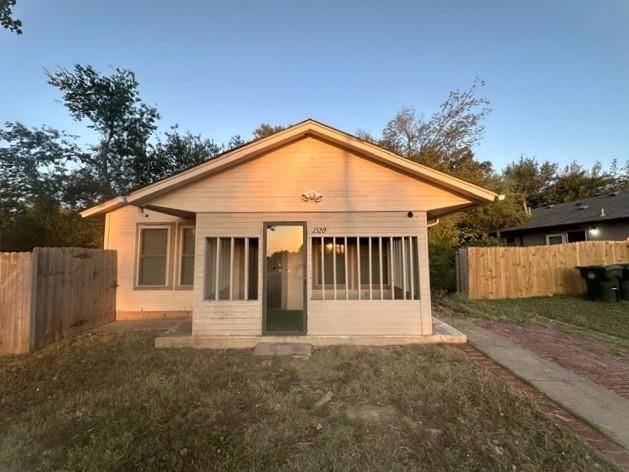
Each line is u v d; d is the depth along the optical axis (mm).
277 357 4805
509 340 5703
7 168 13656
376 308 5742
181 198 5816
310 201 5855
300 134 5746
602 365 4465
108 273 7609
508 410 3141
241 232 5824
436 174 5656
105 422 2936
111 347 5422
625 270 8922
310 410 3184
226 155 5617
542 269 10195
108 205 7988
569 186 29266
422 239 5832
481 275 10109
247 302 5715
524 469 2277
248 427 2850
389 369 4277
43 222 12984
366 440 2641
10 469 2322
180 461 2377
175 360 4715
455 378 3934
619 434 2723
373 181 5895
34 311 5309
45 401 3424
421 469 2275
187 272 8234
